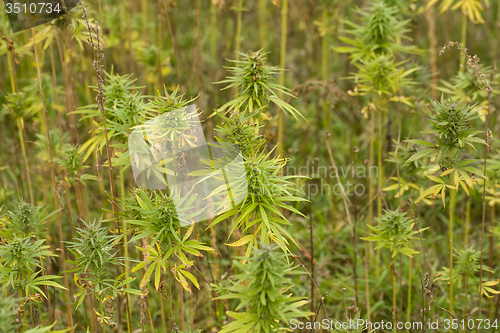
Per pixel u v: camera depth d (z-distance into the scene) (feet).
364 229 12.48
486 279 10.69
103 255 6.75
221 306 10.09
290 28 18.35
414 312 10.72
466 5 11.64
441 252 13.07
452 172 7.55
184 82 16.10
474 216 13.83
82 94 15.05
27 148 12.26
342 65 18.54
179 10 19.72
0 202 11.11
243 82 7.54
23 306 6.99
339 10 14.73
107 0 16.67
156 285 6.40
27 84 14.96
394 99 9.68
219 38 19.16
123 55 12.55
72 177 9.14
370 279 11.53
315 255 12.67
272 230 6.33
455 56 17.29
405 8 12.22
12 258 6.57
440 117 7.04
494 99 14.90
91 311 9.59
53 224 12.36
